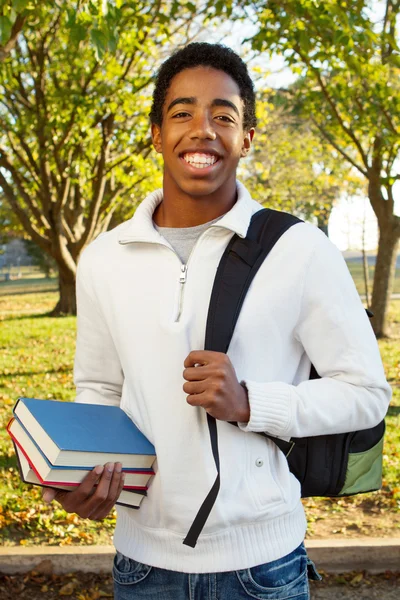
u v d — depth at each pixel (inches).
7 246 2107.5
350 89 403.9
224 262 63.9
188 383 58.7
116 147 590.9
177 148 65.9
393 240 537.3
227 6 327.0
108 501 61.5
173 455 62.6
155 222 72.7
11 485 198.8
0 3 150.2
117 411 68.6
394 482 201.8
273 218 66.7
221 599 62.8
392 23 375.2
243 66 68.8
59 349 516.7
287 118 737.0
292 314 63.2
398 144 376.8
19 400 66.7
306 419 60.6
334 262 64.4
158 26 427.8
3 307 994.1
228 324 61.7
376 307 546.3
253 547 62.5
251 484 62.3
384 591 146.8
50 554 151.7
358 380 62.7
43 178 592.1
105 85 478.0
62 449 58.2
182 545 63.6
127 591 68.0
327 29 238.2
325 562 154.4
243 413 59.4
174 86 66.6
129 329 66.3
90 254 72.2
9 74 438.0
